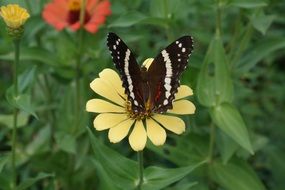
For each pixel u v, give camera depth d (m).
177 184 0.54
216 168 0.53
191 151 0.54
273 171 0.63
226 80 0.48
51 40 0.64
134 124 0.39
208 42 0.61
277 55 0.74
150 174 0.43
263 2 0.52
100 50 0.58
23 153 0.61
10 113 0.65
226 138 0.53
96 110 0.40
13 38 0.44
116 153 0.43
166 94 0.37
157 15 0.56
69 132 0.59
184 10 0.60
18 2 0.55
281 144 0.65
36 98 0.66
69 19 0.59
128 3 0.64
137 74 0.38
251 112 0.62
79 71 0.59
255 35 0.67
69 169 0.60
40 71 0.60
